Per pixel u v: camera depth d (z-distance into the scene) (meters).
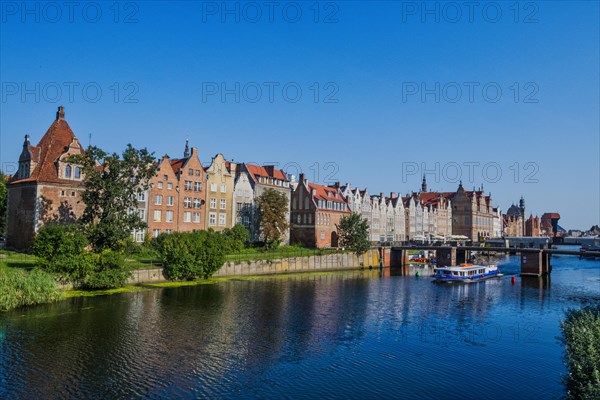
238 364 31.81
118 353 33.19
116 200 60.31
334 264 95.25
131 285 60.09
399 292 65.38
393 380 29.58
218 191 92.81
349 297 59.50
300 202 112.25
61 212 69.69
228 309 48.88
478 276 83.44
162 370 30.22
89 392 26.50
